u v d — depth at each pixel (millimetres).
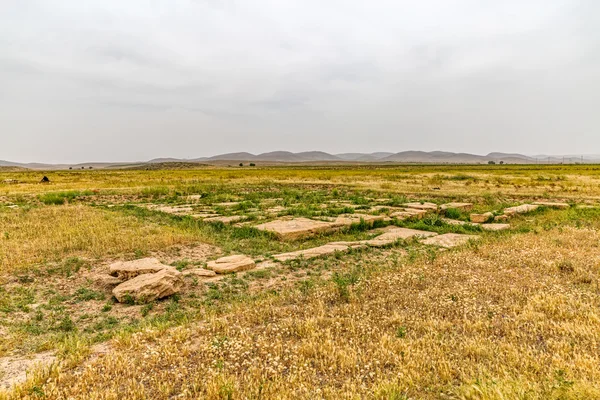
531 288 7367
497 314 6184
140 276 7867
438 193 28812
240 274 9086
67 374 4570
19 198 25547
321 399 3926
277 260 10281
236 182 42844
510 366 4457
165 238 11750
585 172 61094
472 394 3855
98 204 23016
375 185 37438
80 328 6242
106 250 10547
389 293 7371
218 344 5168
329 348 5027
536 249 10344
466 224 15711
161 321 6453
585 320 5719
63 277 8578
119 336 5613
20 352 5320
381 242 12281
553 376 4148
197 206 21375
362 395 4031
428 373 4395
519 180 42469
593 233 12609
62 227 13234
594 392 3701
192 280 8594
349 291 7383
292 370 4609
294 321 6137
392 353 4844
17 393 4055
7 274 8492
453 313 6316
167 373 4590
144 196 28031
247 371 4574
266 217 17000
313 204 21906
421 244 12227
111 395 3986
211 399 4012
